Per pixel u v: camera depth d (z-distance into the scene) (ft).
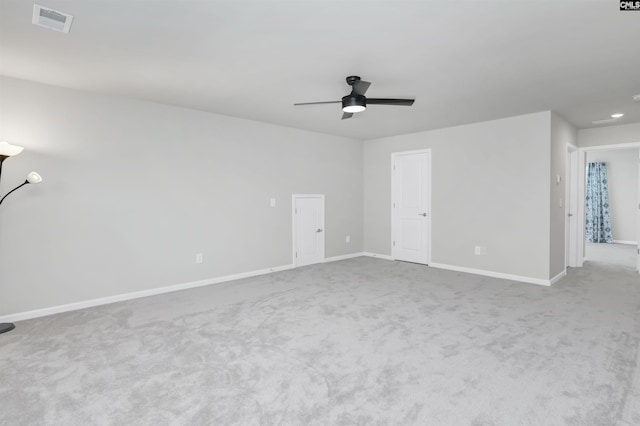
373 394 6.70
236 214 16.14
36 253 11.14
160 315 11.18
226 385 7.04
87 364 7.95
